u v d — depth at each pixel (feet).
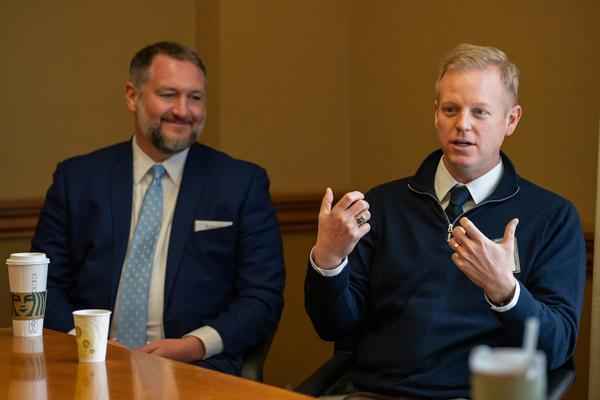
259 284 17.62
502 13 19.65
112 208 17.81
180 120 17.65
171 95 17.62
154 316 17.51
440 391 14.08
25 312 13.20
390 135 23.44
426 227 14.89
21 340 13.04
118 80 23.99
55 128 23.44
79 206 17.97
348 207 13.84
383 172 23.82
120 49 23.97
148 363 11.60
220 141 23.70
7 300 20.44
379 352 14.79
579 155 17.72
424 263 14.65
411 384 14.23
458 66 14.46
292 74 24.48
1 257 22.76
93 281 17.63
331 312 14.49
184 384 10.51
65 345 12.69
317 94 24.91
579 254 14.33
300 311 25.11
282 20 24.21
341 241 13.85
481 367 6.33
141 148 18.21
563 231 14.32
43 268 13.32
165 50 17.88
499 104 14.37
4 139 22.91
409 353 14.37
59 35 23.36
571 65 17.79
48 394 10.11
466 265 12.82
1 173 22.93
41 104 23.26
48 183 23.41
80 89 23.63
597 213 15.55
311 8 24.62
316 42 24.76
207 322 17.24
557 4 18.08
